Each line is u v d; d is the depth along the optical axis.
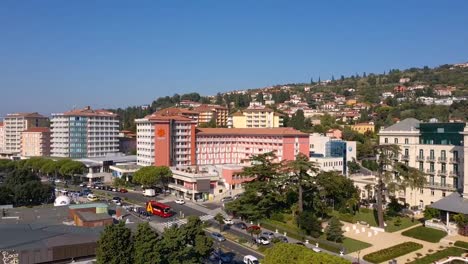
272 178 133.50
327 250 99.56
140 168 194.50
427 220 114.69
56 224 105.56
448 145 128.62
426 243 101.25
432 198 131.88
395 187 117.12
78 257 85.25
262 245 103.50
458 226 105.69
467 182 112.94
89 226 105.00
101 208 123.50
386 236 108.25
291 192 133.50
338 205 131.88
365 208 133.50
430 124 135.38
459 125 130.12
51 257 82.06
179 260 73.44
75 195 172.75
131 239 73.19
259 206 127.44
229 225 123.94
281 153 196.88
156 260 69.81
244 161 198.38
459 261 88.38
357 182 149.50
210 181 173.38
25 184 152.62
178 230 76.06
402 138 140.75
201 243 76.25
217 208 151.75
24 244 83.38
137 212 141.50
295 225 118.50
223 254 96.19
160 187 189.38
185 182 175.50
